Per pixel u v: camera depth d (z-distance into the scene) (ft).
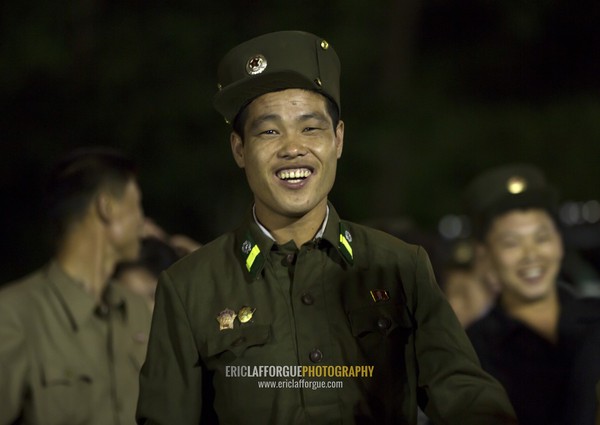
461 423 18.51
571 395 26.96
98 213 26.20
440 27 106.93
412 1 102.17
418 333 18.95
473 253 32.71
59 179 26.30
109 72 89.81
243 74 18.85
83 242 26.09
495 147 104.78
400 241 19.43
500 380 27.30
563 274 52.85
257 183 18.81
